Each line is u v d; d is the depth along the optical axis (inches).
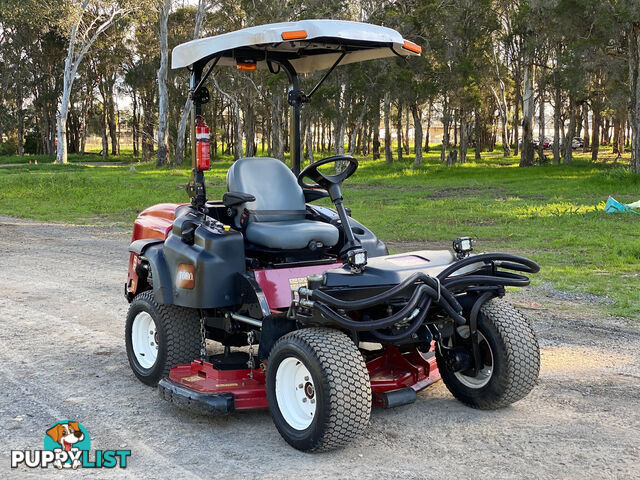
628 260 441.4
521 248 505.0
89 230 665.0
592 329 282.2
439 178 1502.2
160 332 208.5
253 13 1923.0
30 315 317.7
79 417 193.6
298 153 237.1
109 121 3762.3
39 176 1579.7
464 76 1803.6
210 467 160.2
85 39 2568.9
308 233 196.1
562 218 682.8
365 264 169.8
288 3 1914.4
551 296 344.2
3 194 1087.0
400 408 197.8
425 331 181.3
